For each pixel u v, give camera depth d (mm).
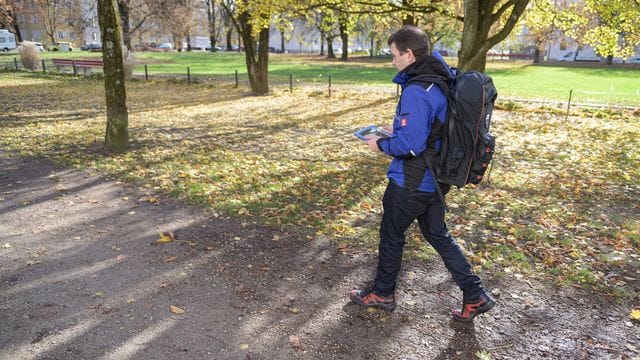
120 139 8648
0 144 9055
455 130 2824
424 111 2775
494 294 3754
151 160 7914
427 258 4305
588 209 5836
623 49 14367
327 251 4477
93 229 4941
